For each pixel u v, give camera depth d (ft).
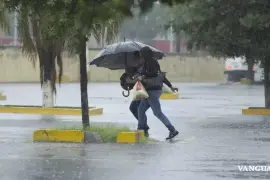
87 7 36.37
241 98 238.89
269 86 163.73
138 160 74.79
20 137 101.60
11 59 374.22
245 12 144.66
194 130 115.03
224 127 121.49
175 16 152.05
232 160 74.64
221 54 157.69
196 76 456.86
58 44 151.43
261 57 150.41
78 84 361.51
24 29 146.41
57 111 156.66
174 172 65.87
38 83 367.66
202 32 153.58
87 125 98.02
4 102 202.08
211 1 144.97
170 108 182.29
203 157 77.36
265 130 115.03
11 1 84.02
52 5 47.70
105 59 109.19
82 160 75.00
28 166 70.33
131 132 94.02
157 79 97.40
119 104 198.29
